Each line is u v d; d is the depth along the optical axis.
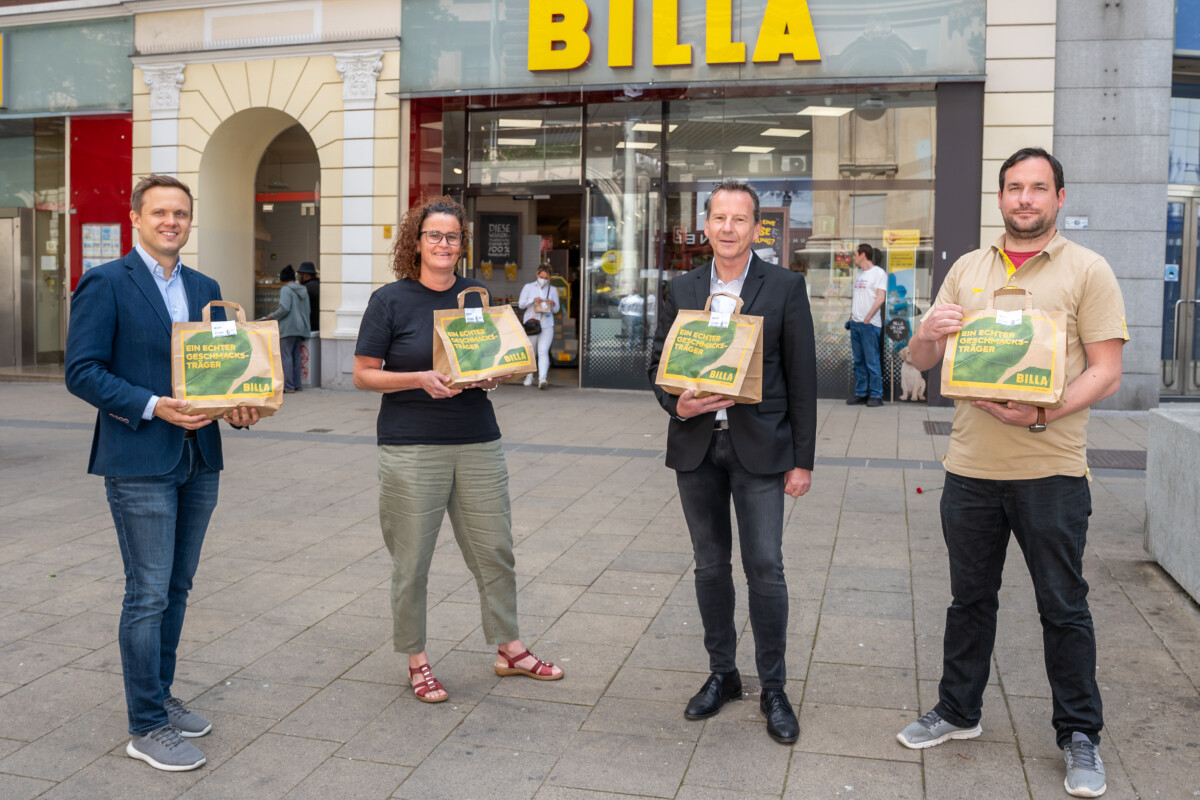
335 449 8.81
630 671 4.00
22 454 8.48
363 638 4.35
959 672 3.35
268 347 3.25
